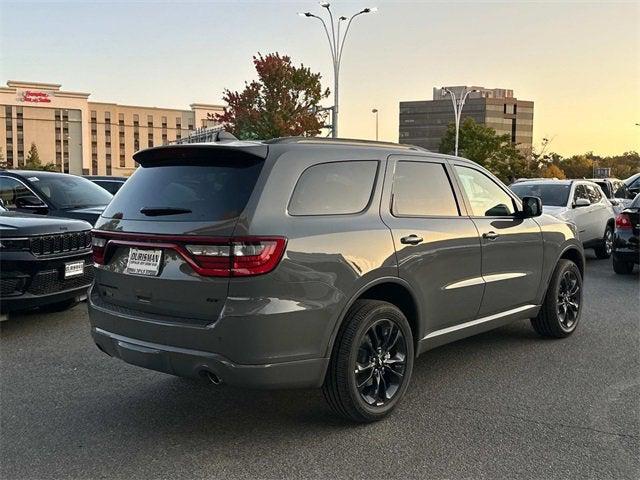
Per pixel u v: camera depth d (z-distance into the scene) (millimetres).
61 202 9766
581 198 12641
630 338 6273
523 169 70312
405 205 4457
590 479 3334
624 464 3504
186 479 3363
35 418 4215
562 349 5863
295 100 32594
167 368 3719
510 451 3672
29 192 9750
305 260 3617
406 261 4223
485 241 5016
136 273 3859
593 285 9688
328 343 3764
